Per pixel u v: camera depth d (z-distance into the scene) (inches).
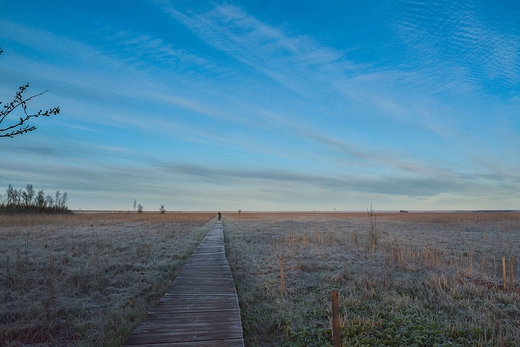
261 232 1066.1
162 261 540.4
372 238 701.9
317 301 350.0
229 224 1555.1
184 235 970.7
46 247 647.8
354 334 261.9
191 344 219.8
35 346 251.9
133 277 444.1
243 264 537.0
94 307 336.2
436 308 317.1
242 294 376.2
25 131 183.8
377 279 406.9
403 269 470.0
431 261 493.0
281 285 387.5
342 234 928.9
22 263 468.4
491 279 401.7
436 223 1390.3
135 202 2938.0
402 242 736.3
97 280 416.8
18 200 2021.4
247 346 255.3
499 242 732.7
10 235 848.9
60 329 280.7
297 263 508.4
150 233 970.1
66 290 377.7
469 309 300.4
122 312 310.5
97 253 560.1
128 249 655.1
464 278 404.5
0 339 257.4
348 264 506.0
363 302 334.3
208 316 275.6
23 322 282.7
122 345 218.5
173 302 317.7
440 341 246.2
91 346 248.5
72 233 909.8
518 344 236.4
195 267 500.1
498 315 293.4
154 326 252.5
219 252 650.8
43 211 2003.0
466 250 620.4
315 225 1384.1
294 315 304.7
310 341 256.2
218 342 222.7
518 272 446.0
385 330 263.1
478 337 251.0
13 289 381.4
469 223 1342.3
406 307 314.3
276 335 276.4
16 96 179.8
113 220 1561.3
